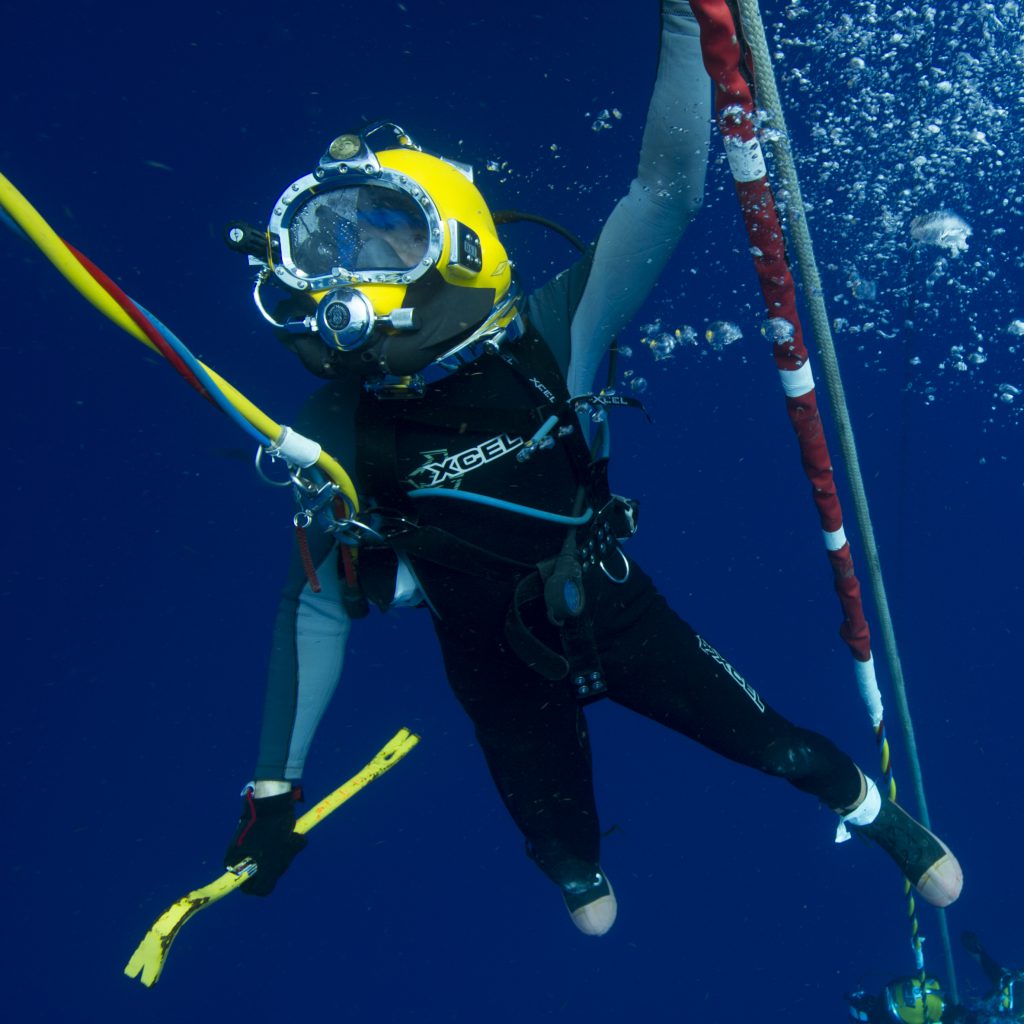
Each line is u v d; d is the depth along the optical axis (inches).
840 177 173.5
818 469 70.0
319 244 66.4
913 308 160.1
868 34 166.2
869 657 85.7
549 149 252.2
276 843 79.7
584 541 78.3
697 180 70.6
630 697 84.0
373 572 75.9
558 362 75.9
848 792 86.5
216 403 55.5
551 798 86.6
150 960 71.3
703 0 49.8
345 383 75.0
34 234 44.0
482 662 81.3
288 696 80.8
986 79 164.7
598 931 87.3
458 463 72.8
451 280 66.5
